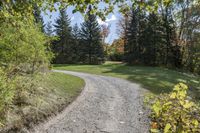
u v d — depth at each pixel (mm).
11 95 9445
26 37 14609
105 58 72562
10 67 13227
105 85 24984
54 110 13094
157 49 56125
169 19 54750
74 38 73562
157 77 34312
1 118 9547
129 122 12102
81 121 12094
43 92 15000
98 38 71625
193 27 52531
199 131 3332
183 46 54500
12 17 7324
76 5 5297
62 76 25703
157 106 3504
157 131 3479
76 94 18266
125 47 62250
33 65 17156
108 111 14141
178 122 3361
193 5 51375
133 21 59406
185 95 3377
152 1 5176
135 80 30781
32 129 10445
